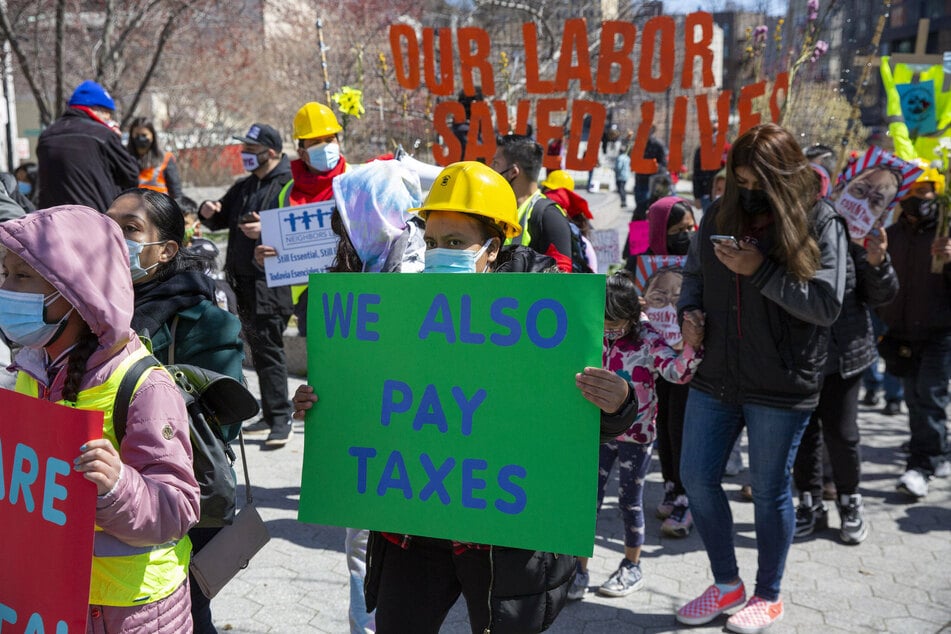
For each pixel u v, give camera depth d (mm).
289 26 17766
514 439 2287
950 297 5215
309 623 3820
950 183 5039
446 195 2461
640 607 4020
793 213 3172
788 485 3652
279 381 6152
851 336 4496
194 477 2084
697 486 3725
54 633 1914
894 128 5523
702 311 3619
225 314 2711
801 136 5973
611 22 5695
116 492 1836
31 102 26094
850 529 4688
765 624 3689
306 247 5289
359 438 2420
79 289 1871
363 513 2408
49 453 1877
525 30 5848
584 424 2232
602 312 2217
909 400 5438
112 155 5859
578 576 4062
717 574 3824
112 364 1983
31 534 1931
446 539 2438
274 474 5641
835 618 3889
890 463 5992
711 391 3611
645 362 4016
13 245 1858
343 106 5645
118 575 2035
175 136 21047
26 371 2057
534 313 2264
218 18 15953
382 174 2873
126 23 13297
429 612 2512
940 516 5094
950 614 3932
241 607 3941
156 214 2654
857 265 4516
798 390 3457
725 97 5539
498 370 2297
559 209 4266
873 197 4305
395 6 12750
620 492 4129
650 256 5137
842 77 6129
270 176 6035
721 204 3395
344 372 2436
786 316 3402
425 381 2359
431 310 2352
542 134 5887
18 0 12938
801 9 6410
